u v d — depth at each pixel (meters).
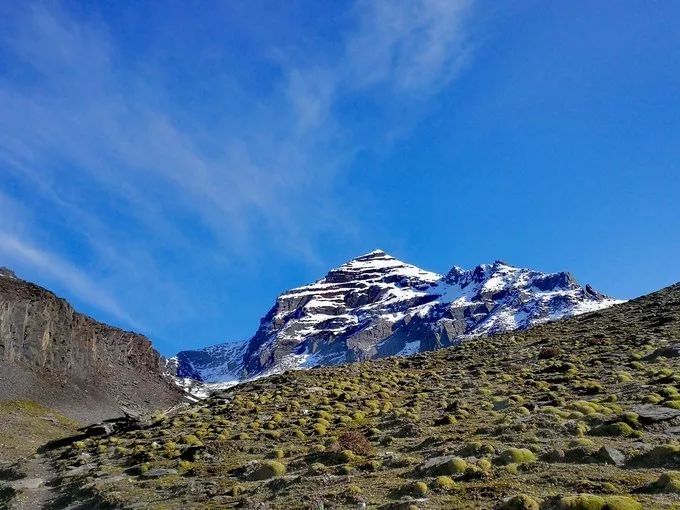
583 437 18.08
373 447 22.06
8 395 83.31
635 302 65.81
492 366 42.53
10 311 103.81
